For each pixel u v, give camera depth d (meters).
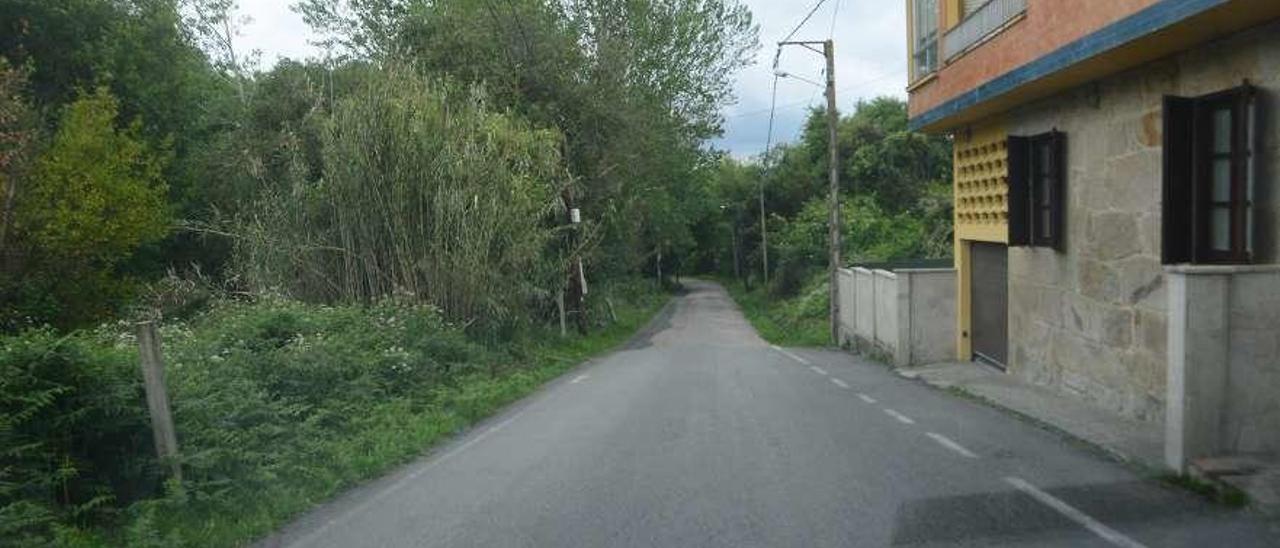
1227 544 5.43
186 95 28.44
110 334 13.05
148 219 20.73
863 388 14.21
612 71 29.25
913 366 17.44
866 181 48.97
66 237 17.59
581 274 29.62
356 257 19.36
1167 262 9.01
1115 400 10.84
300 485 7.90
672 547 5.70
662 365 19.81
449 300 19.39
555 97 27.34
